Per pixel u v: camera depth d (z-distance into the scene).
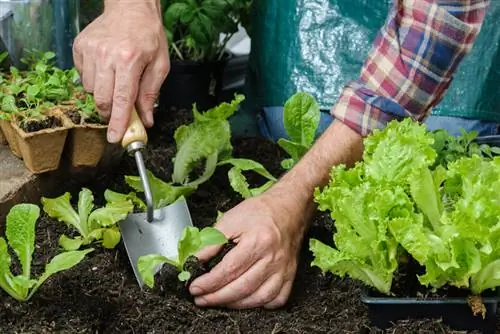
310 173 1.24
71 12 1.55
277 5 1.58
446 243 1.10
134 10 1.33
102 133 1.32
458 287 1.14
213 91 1.69
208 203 1.38
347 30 1.54
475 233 1.09
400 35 1.25
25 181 1.30
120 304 1.19
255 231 1.17
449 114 1.53
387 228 1.12
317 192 1.18
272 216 1.19
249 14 1.68
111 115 1.26
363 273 1.15
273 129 1.57
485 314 1.13
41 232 1.29
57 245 1.27
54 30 1.54
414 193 1.12
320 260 1.14
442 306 1.13
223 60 1.68
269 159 1.49
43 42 1.52
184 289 1.20
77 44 1.30
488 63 1.51
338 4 1.54
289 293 1.19
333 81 1.55
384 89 1.26
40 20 1.50
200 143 1.36
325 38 1.55
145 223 1.26
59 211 1.26
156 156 1.46
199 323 1.17
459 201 1.10
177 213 1.28
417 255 1.10
